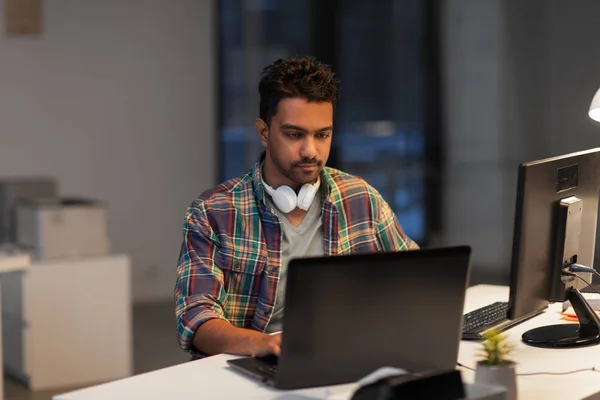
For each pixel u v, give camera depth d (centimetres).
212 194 270
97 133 785
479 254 708
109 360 556
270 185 268
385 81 751
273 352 226
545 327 269
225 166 834
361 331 202
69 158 777
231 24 822
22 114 759
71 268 545
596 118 300
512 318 244
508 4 663
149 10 796
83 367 550
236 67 824
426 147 732
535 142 655
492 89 682
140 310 771
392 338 206
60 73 770
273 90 252
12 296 549
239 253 265
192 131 819
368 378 184
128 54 792
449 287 211
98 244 559
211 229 264
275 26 806
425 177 735
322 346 199
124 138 795
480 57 688
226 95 828
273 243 267
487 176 694
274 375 215
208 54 820
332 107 256
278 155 255
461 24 698
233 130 830
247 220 267
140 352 622
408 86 738
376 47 753
